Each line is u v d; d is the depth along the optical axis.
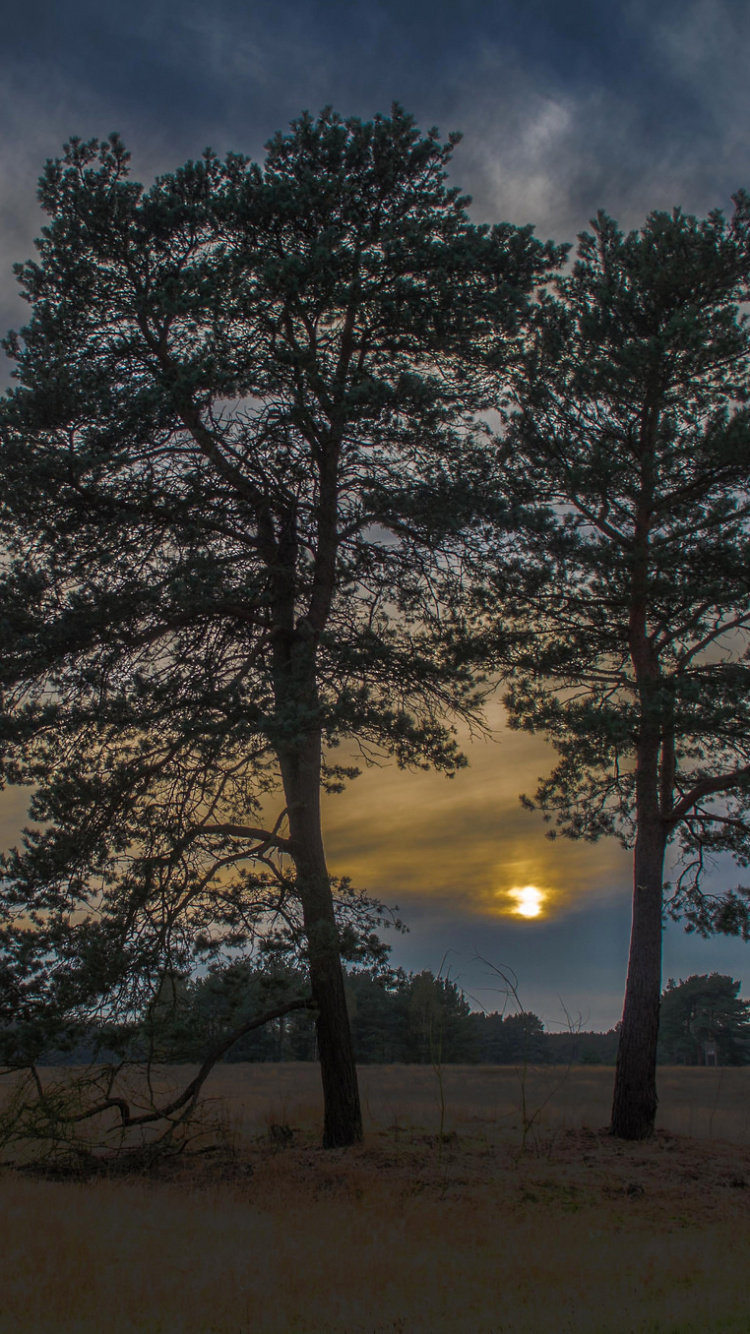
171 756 14.12
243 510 16.14
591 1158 15.40
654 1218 11.80
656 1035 17.86
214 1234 9.59
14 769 14.16
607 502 18.48
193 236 16.02
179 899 13.71
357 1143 15.41
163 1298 7.42
